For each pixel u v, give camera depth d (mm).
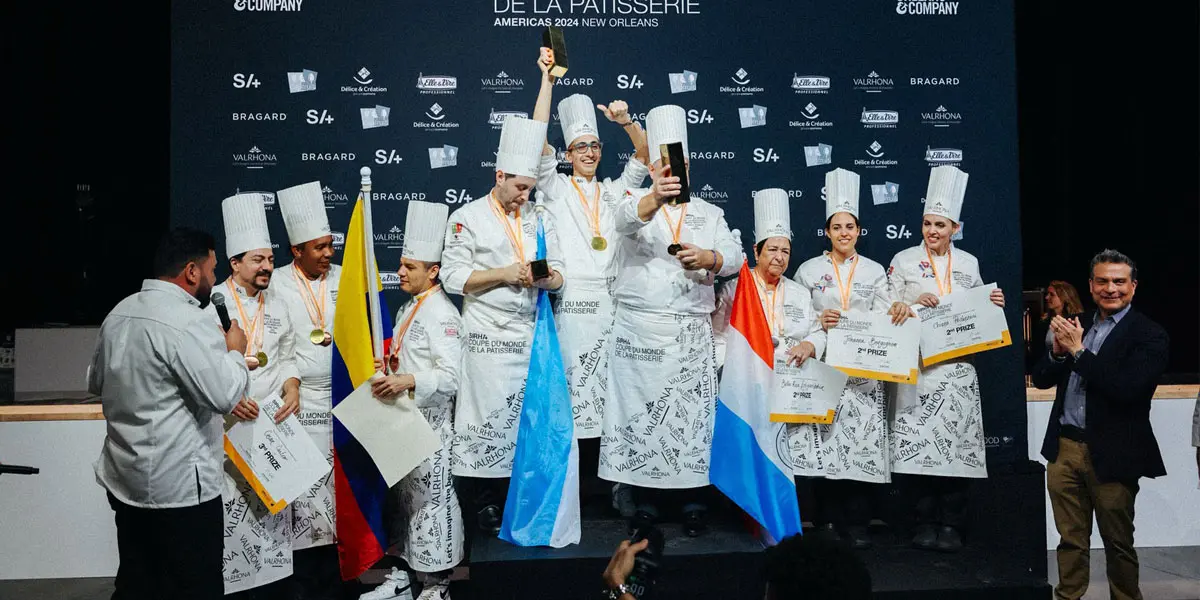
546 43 4809
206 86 5051
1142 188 7902
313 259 4609
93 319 7883
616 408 4523
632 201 4289
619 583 2541
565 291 4684
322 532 4566
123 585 3688
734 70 5266
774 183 5297
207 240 3793
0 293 7695
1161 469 4129
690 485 4441
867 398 4902
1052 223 8250
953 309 4855
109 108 7676
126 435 3605
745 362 4523
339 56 5105
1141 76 7770
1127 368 4066
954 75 5363
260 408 4254
